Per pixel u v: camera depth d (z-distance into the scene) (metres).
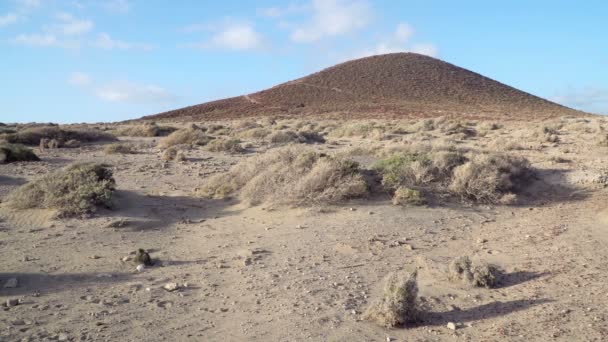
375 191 12.57
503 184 13.26
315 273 7.56
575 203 12.56
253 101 102.75
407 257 8.41
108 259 8.20
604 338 5.31
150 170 17.45
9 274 7.30
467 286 7.07
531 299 6.51
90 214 10.81
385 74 114.00
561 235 9.66
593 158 18.95
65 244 8.96
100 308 6.18
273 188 12.34
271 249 8.84
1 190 13.45
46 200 11.03
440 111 76.69
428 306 6.36
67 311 6.06
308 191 11.91
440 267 7.84
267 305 6.35
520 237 9.62
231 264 8.02
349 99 98.25
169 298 6.57
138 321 5.82
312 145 27.16
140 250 8.02
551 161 17.89
